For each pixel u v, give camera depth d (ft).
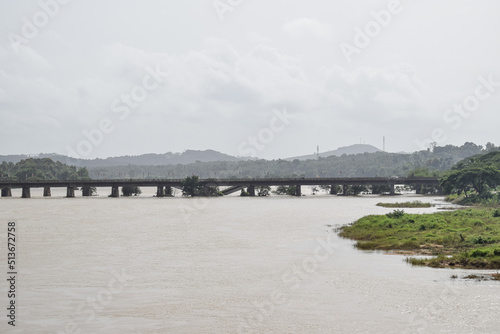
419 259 210.59
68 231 321.52
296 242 267.39
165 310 147.13
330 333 128.26
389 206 533.55
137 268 200.75
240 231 318.86
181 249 245.86
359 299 155.94
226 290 167.53
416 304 150.20
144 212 479.41
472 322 134.92
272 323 135.74
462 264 200.23
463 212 354.33
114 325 135.23
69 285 174.29
